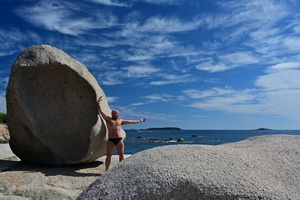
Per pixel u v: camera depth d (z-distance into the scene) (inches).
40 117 291.0
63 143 295.7
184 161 144.8
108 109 310.0
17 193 214.1
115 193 135.3
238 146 181.6
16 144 297.6
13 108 280.4
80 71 295.1
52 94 299.7
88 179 243.6
